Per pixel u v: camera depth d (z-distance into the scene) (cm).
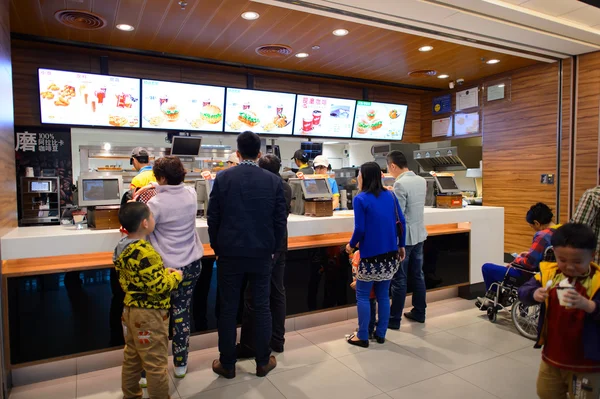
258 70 547
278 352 293
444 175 438
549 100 525
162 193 243
